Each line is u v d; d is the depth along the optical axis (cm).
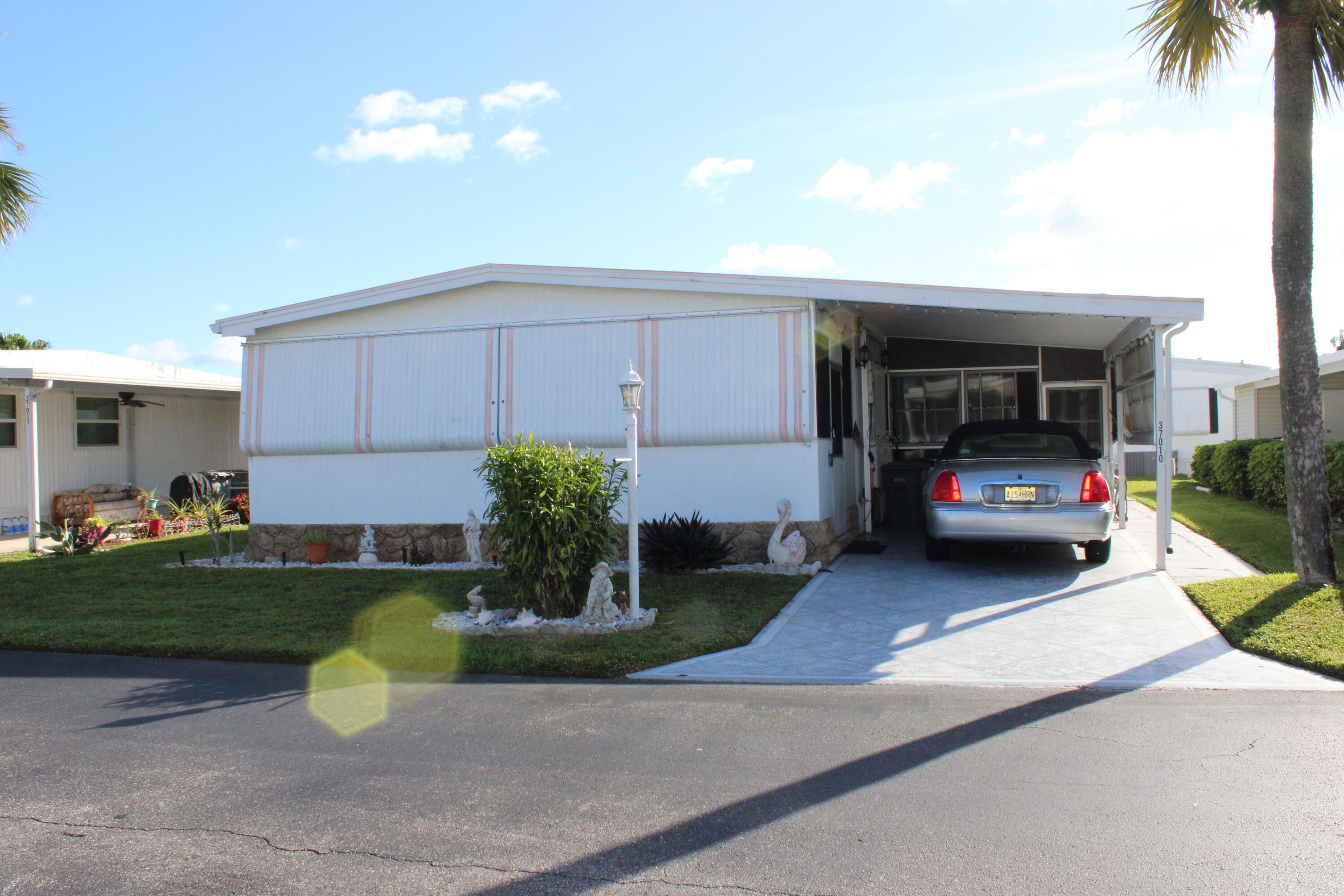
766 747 428
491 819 356
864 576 868
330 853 330
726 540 944
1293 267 687
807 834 334
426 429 1042
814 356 918
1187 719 448
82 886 309
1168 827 329
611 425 975
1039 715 462
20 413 1536
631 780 392
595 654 592
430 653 613
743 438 930
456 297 1038
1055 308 818
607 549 705
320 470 1094
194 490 1702
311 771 414
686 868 311
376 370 1065
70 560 1193
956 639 624
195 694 550
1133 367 1048
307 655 626
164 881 312
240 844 339
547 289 1003
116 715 509
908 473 1252
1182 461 2527
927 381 1359
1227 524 1164
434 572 966
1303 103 680
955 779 382
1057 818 340
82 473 1638
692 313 950
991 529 830
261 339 1115
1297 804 346
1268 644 561
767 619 700
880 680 535
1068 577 835
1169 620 654
